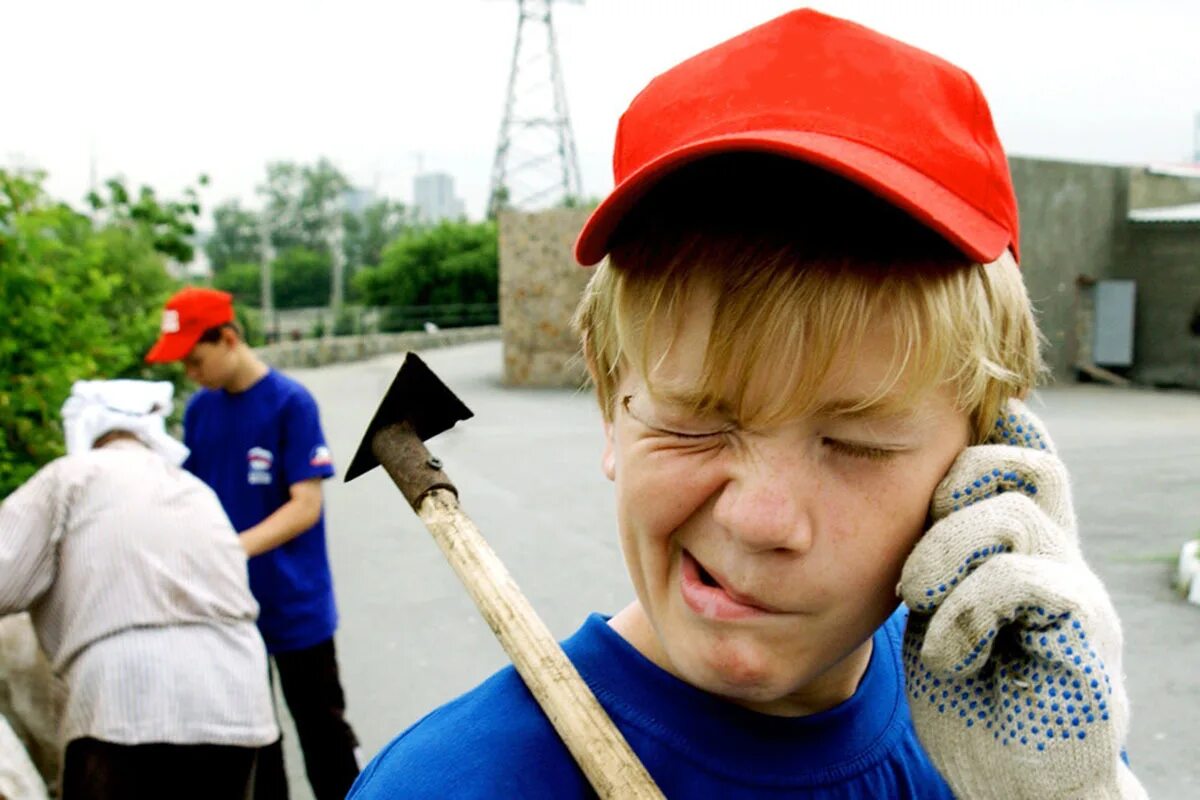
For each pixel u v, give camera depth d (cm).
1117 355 1741
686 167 75
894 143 71
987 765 81
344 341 2592
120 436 296
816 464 74
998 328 81
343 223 7000
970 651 77
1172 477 870
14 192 441
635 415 80
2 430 414
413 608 562
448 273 3806
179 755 266
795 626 76
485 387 1712
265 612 338
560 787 84
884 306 72
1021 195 1666
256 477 343
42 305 438
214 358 338
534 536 706
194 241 1077
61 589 270
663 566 81
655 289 77
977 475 79
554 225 1678
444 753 86
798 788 90
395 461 100
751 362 72
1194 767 360
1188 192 1842
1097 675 78
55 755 297
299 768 395
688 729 90
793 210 73
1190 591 538
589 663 95
